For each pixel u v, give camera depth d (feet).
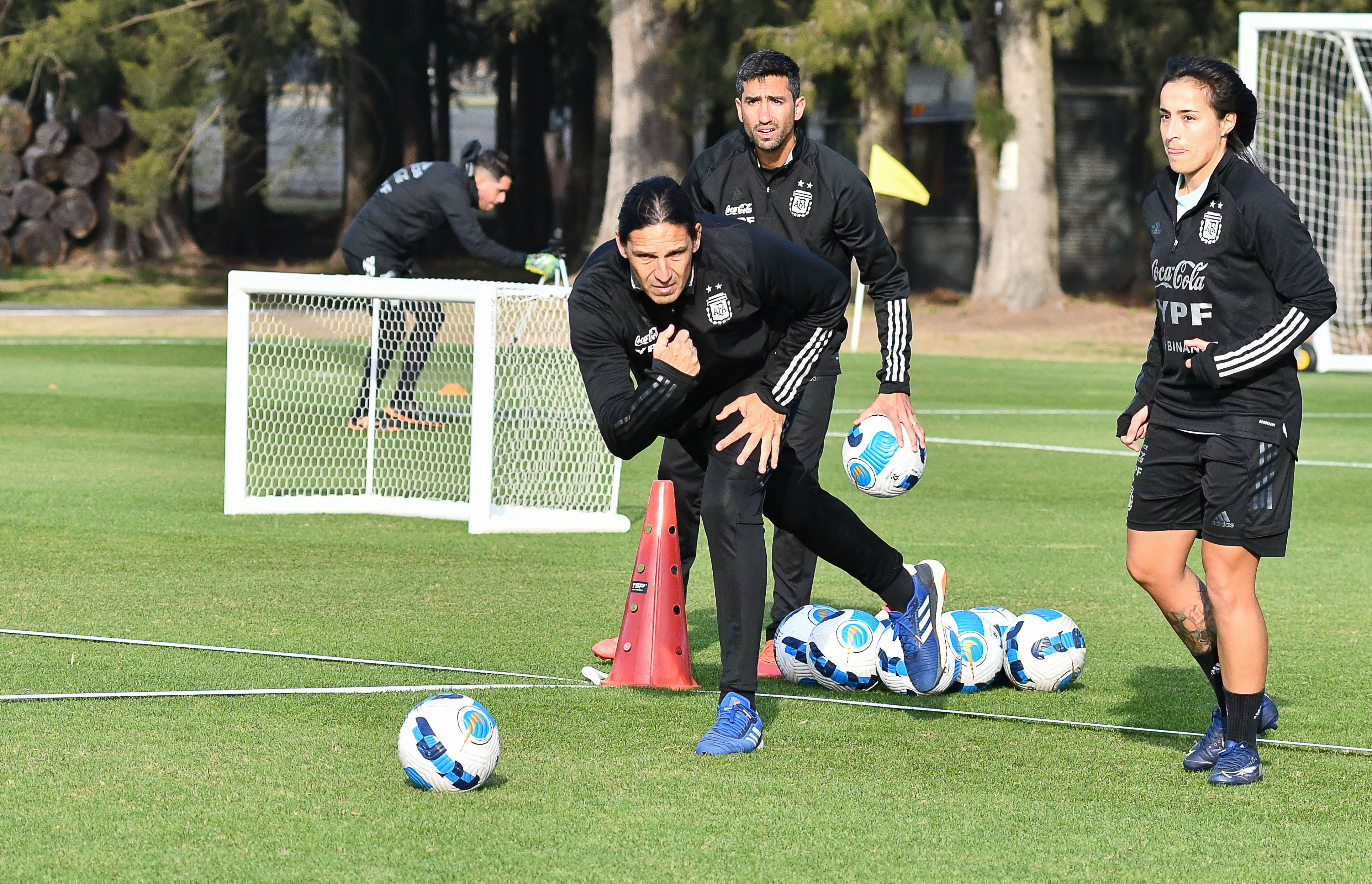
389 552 88.07
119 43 358.02
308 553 86.99
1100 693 60.08
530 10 394.93
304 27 370.12
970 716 56.08
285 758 48.75
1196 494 49.32
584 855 40.52
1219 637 48.88
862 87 273.95
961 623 60.29
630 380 50.29
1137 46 323.78
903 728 54.19
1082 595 78.74
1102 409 173.37
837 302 49.90
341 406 123.65
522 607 73.51
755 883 38.83
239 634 66.59
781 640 61.00
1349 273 228.22
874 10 261.24
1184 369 48.80
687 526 63.41
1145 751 51.98
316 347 121.29
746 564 50.49
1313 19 182.39
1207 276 47.57
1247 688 48.47
